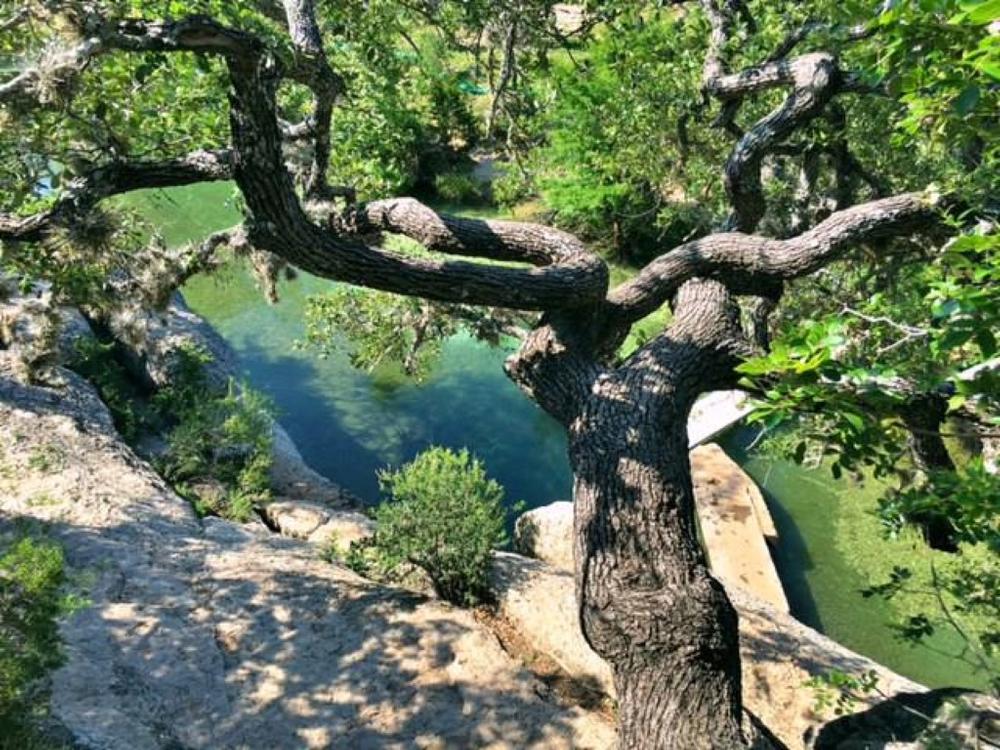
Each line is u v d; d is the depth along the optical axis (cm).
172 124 743
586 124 1659
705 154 1246
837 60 720
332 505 1212
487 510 909
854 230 624
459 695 724
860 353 511
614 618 456
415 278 553
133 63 598
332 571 896
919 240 740
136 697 686
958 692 626
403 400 1527
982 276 332
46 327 1145
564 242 604
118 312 966
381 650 764
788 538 1196
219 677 722
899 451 442
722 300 629
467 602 873
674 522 491
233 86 455
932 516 476
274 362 1612
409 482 902
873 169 972
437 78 1773
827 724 648
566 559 1039
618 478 504
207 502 1112
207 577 855
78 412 1174
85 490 980
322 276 553
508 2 896
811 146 870
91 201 523
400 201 614
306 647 766
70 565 834
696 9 1096
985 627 973
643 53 1168
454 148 2312
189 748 652
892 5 324
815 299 936
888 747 600
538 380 595
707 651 439
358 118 1003
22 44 511
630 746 435
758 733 491
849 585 1109
